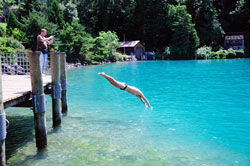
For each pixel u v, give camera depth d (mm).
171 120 7914
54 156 5410
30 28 32781
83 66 37875
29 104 6949
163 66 33844
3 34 29969
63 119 8234
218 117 8172
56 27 37906
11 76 11414
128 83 16484
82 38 39062
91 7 75000
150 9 70125
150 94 12375
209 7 63812
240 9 67125
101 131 6980
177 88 14203
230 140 6199
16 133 7082
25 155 5488
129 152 5555
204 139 6270
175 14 63250
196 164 4926
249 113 8578
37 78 5527
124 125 7500
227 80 17406
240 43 63969
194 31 56406
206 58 55438
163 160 5129
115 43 52531
